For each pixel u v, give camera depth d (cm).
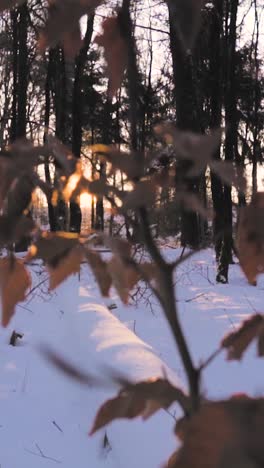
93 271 70
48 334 602
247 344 68
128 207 56
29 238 64
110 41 66
